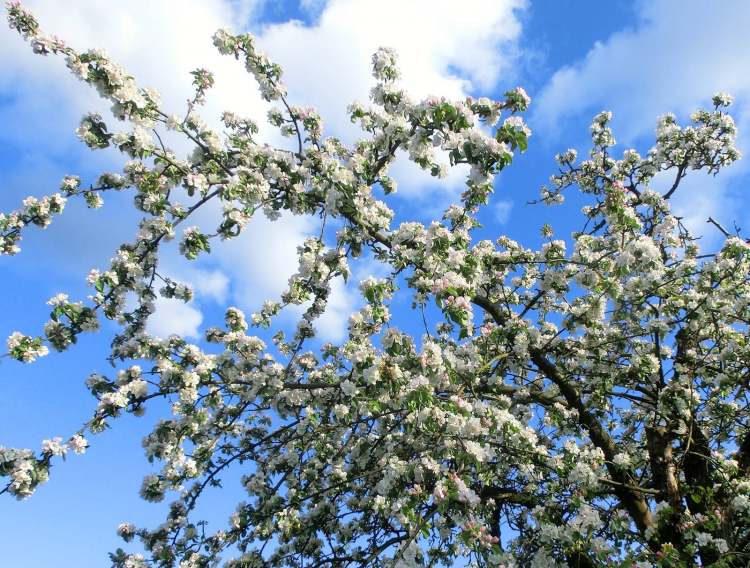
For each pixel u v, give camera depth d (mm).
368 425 8266
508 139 5207
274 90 7586
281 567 8633
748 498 6641
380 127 7039
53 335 6438
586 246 8453
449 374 5793
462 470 5453
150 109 6434
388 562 7293
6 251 6605
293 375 9172
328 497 8789
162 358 7258
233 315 8766
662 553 5516
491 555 5051
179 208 7008
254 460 9195
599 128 11289
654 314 8508
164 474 7551
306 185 6836
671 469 7531
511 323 7742
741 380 7828
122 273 6898
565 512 6738
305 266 6766
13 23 5930
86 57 6074
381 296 6160
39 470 5539
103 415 6383
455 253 5992
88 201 7125
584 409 8117
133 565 7523
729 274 7527
